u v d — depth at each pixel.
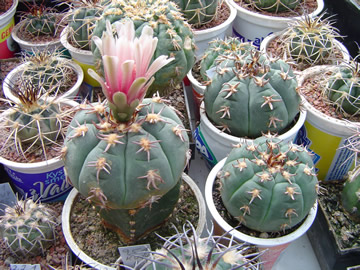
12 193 0.25
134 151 0.16
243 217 0.21
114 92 0.15
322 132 0.28
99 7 0.32
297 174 0.20
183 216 0.24
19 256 0.23
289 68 0.25
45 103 0.25
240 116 0.25
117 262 0.21
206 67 0.32
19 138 0.25
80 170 0.17
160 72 0.26
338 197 0.27
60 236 0.24
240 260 0.17
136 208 0.19
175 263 0.16
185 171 0.30
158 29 0.25
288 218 0.20
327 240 0.25
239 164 0.20
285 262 0.27
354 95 0.27
